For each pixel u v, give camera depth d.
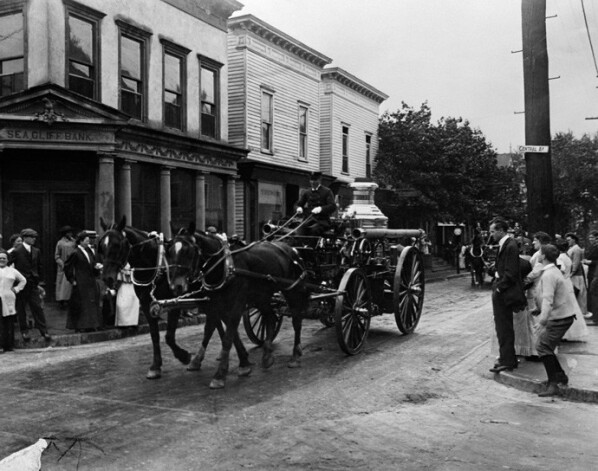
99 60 15.95
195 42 19.70
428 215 32.44
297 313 8.97
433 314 15.04
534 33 10.78
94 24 15.91
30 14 14.65
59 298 14.36
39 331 11.58
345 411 6.61
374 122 33.62
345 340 9.51
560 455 5.30
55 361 9.34
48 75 14.60
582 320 10.41
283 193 24.97
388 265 11.65
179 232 7.52
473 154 33.75
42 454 5.20
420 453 5.32
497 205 35.81
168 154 17.92
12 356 9.84
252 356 9.63
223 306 7.75
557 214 53.72
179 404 6.77
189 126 19.42
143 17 17.48
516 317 8.86
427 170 32.44
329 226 10.23
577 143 58.12
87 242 11.66
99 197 15.31
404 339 11.26
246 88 22.47
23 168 15.66
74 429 5.88
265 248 8.66
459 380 8.18
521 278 8.32
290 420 6.23
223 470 4.88
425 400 7.17
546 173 10.85
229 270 7.57
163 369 8.66
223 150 20.22
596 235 14.07
